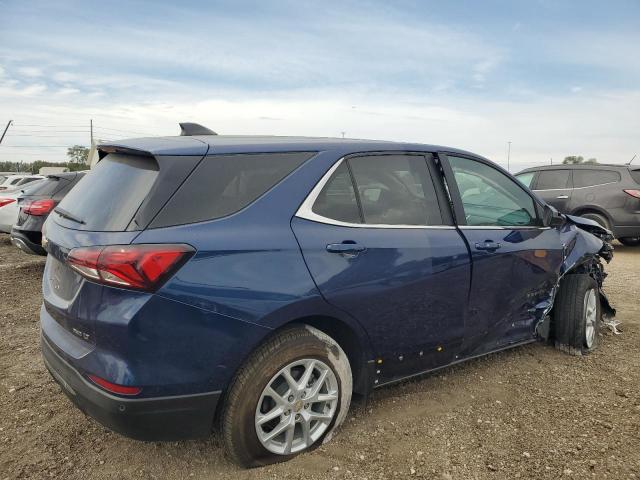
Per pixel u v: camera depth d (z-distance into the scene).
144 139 2.85
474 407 3.34
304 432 2.72
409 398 3.46
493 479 2.59
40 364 4.07
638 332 4.93
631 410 3.30
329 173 2.86
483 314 3.50
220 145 2.65
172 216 2.37
